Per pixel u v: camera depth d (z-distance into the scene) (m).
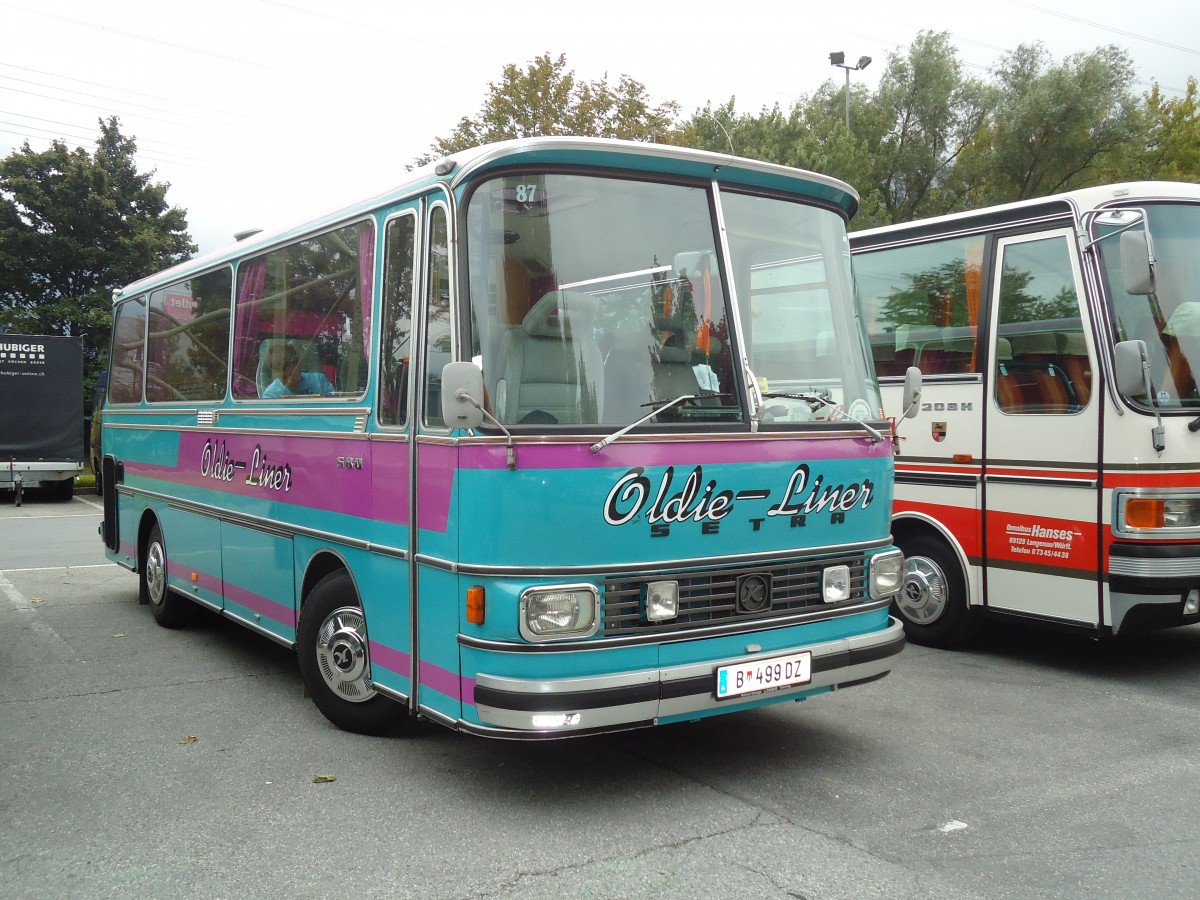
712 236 4.69
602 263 4.38
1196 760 5.03
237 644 7.70
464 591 4.14
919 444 7.43
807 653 4.56
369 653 4.97
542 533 3.99
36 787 4.68
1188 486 6.07
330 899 3.56
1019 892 3.60
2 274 30.12
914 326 7.58
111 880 3.72
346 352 5.30
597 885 3.64
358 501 5.03
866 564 4.96
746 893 3.58
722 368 4.56
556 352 4.22
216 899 3.56
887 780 4.73
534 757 5.06
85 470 28.27
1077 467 6.39
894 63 37.16
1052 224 6.64
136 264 31.27
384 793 4.57
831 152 31.02
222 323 7.00
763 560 4.52
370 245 5.11
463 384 3.93
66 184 30.64
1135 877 3.72
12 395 20.14
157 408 8.22
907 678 6.62
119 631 8.16
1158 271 6.32
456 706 4.23
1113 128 33.41
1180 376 6.21
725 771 4.85
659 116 26.09
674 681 4.13
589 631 4.02
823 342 5.07
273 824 4.22
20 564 12.01
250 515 6.39
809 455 4.69
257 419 6.30
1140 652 7.36
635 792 4.57
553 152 4.34
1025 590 6.74
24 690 6.35
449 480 4.22
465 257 4.24
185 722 5.67
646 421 4.24
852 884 3.65
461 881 3.68
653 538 4.21
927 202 36.84
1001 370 6.89
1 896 3.59
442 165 4.45
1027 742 5.30
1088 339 6.34
